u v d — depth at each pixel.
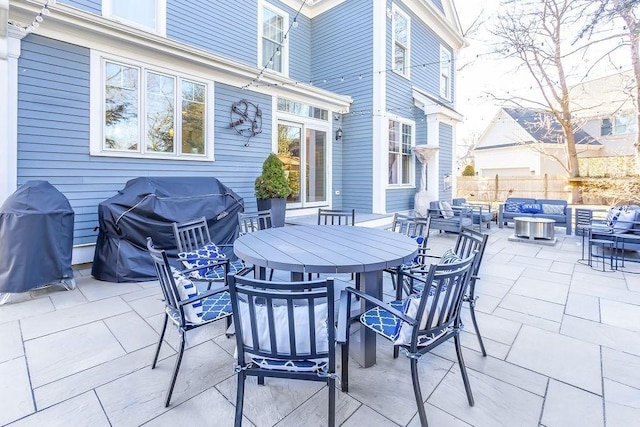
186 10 5.78
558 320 2.83
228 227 4.79
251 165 6.23
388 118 7.72
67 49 4.07
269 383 1.97
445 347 2.39
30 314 2.90
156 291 3.51
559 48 9.30
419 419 1.66
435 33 9.59
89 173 4.30
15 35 3.66
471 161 19.92
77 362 2.17
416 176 8.92
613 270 4.39
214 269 2.99
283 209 5.94
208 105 5.51
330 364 1.45
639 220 4.77
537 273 4.28
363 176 7.80
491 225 8.66
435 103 8.41
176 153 5.15
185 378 2.01
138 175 4.75
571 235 7.11
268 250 2.32
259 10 7.06
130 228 3.81
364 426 1.62
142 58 4.68
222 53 6.37
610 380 1.98
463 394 1.86
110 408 1.74
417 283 2.69
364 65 7.65
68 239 3.50
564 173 13.92
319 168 7.65
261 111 6.35
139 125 4.71
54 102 4.00
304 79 8.49
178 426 1.62
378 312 2.05
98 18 4.00
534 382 1.97
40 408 1.73
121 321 2.78
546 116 13.01
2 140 3.56
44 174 3.97
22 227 3.12
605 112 11.83
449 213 7.40
